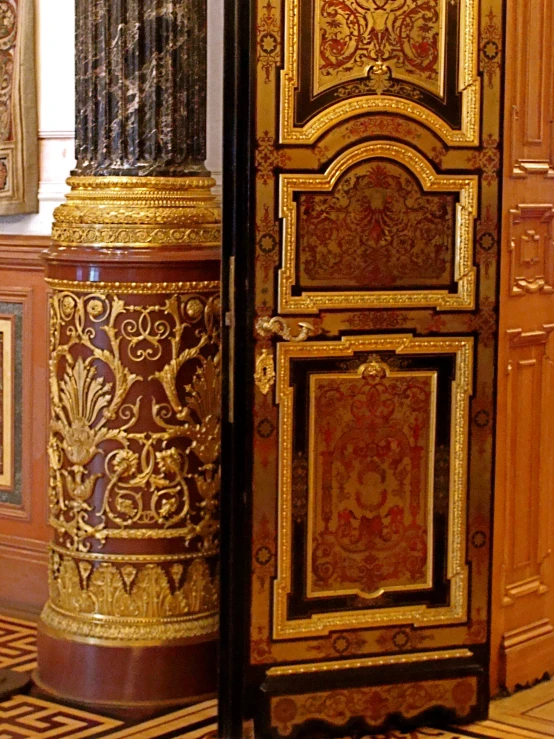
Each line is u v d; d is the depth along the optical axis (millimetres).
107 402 3330
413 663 3287
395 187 3164
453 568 3311
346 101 3098
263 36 3016
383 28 3113
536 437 3580
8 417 4188
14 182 4012
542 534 3623
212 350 3398
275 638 3166
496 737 3240
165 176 3322
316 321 3121
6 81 4008
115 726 3234
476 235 3242
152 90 3293
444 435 3277
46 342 4070
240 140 3021
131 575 3387
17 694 3453
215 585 3484
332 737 3223
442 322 3236
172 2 3275
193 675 3420
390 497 3252
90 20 3299
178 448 3377
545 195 3506
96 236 3287
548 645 3666
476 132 3215
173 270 3299
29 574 4180
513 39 3330
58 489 3479
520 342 3475
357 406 3193
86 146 3367
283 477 3141
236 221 3037
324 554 3201
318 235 3107
